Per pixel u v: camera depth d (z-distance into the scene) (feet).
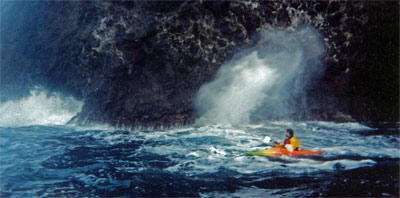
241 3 33.94
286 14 35.58
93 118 34.96
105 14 35.45
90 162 20.90
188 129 33.68
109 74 33.78
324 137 29.07
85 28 37.50
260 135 30.40
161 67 34.19
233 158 22.17
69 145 25.63
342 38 37.22
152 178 17.90
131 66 33.58
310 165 19.92
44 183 16.85
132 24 33.37
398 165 19.38
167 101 34.71
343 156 21.84
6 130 30.63
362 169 18.66
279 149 22.93
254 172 18.85
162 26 32.83
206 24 33.91
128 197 15.11
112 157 22.31
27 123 35.27
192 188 16.34
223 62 35.53
